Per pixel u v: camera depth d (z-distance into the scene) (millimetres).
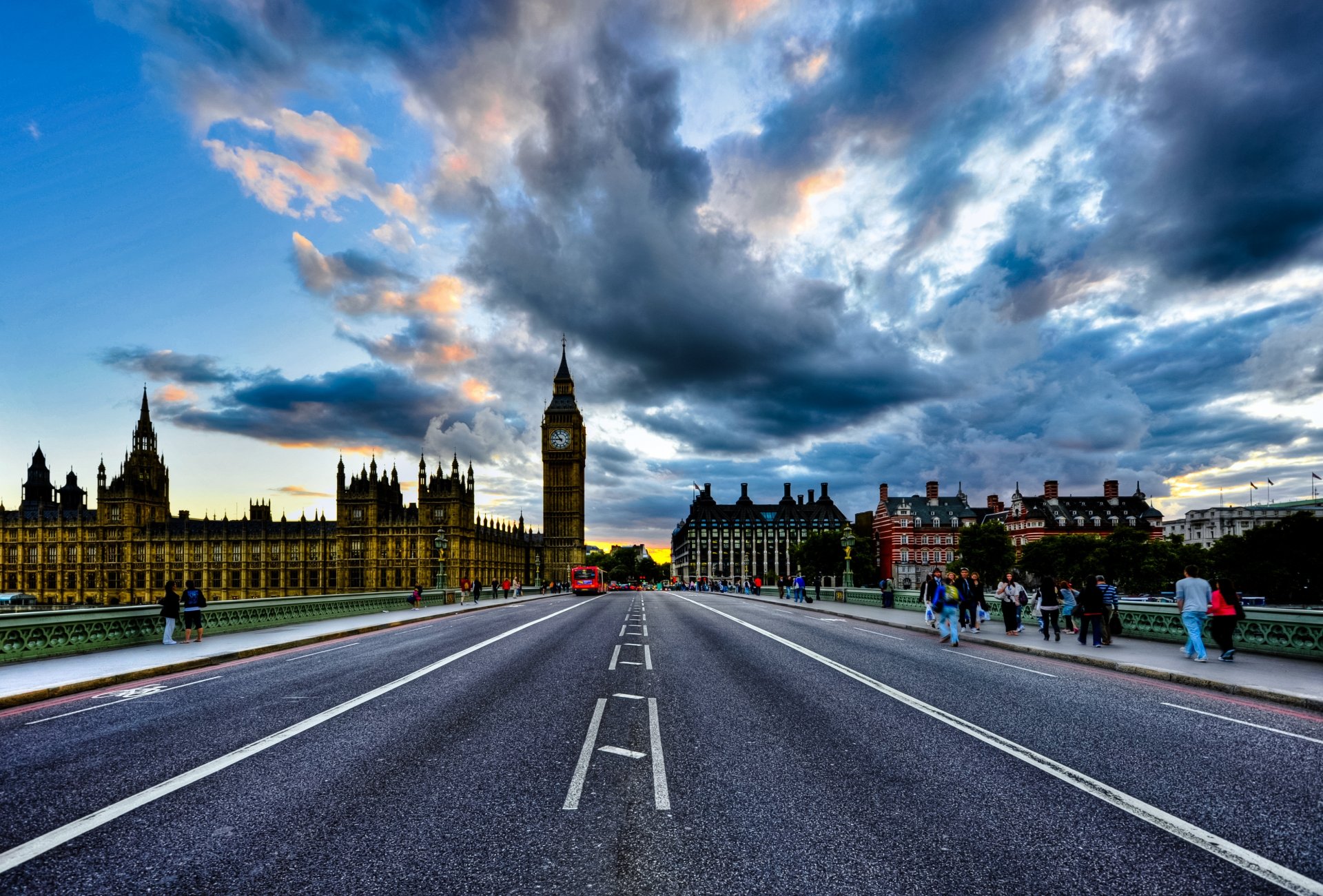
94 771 7543
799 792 6785
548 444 179625
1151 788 6914
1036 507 120500
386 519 128000
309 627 26328
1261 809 6336
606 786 6965
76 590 135375
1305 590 72938
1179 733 9195
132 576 134625
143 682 13938
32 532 136875
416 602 43031
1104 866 5125
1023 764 7742
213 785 7016
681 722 9820
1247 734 9188
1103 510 120438
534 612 40781
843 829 5832
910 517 128875
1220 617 15539
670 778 7211
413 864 5152
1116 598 22266
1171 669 14297
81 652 17438
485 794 6719
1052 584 20672
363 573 125250
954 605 21344
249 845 5508
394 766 7656
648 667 15414
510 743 8625
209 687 13148
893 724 9719
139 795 6703
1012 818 6094
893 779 7195
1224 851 5414
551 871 5047
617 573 185875
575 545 176250
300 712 10586
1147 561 77062
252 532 132875
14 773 7473
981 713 10445
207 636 22266
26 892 4730
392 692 12297
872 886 4789
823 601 52312
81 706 11406
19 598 95938
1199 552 90062
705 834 5727
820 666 15641
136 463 147250
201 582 132375
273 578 130375
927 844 5520
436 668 15391
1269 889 4781
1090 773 7387
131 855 5312
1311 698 10992
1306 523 71875
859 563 114125
